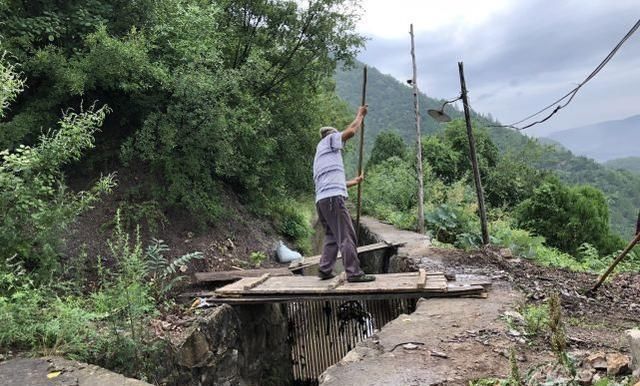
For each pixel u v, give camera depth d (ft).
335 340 23.90
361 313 23.35
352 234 19.12
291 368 24.50
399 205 53.16
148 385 11.55
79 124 17.46
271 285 19.81
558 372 10.57
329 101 61.31
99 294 15.76
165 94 26.81
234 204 33.96
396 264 28.35
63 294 19.38
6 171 16.75
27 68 23.20
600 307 17.88
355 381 10.91
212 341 17.75
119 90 27.07
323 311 24.20
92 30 25.66
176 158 27.37
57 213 16.83
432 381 10.75
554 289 19.56
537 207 45.75
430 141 68.69
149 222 26.27
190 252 26.53
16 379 11.68
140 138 25.48
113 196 26.66
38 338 14.28
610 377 10.30
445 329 14.08
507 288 19.01
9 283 15.76
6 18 23.47
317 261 27.32
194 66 26.13
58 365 12.49
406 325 14.55
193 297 21.45
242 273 24.25
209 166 30.53
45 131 24.52
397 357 12.18
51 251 16.81
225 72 27.25
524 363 11.69
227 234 30.48
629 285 21.62
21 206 15.87
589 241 44.14
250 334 20.98
